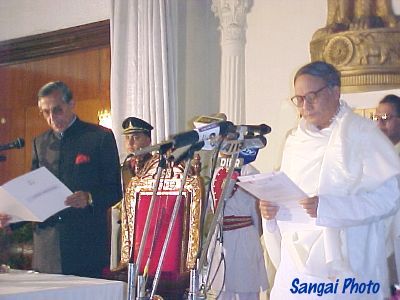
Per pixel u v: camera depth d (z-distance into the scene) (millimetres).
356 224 2359
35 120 5348
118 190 3330
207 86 4453
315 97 2512
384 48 3514
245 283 3441
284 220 2510
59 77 5191
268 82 4156
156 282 1951
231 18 4281
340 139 2461
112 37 4586
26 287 2078
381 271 2492
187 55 4504
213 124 1965
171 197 3078
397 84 3469
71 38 5043
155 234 2203
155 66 4391
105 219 3322
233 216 3449
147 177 3174
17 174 5426
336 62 3652
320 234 2453
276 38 4129
